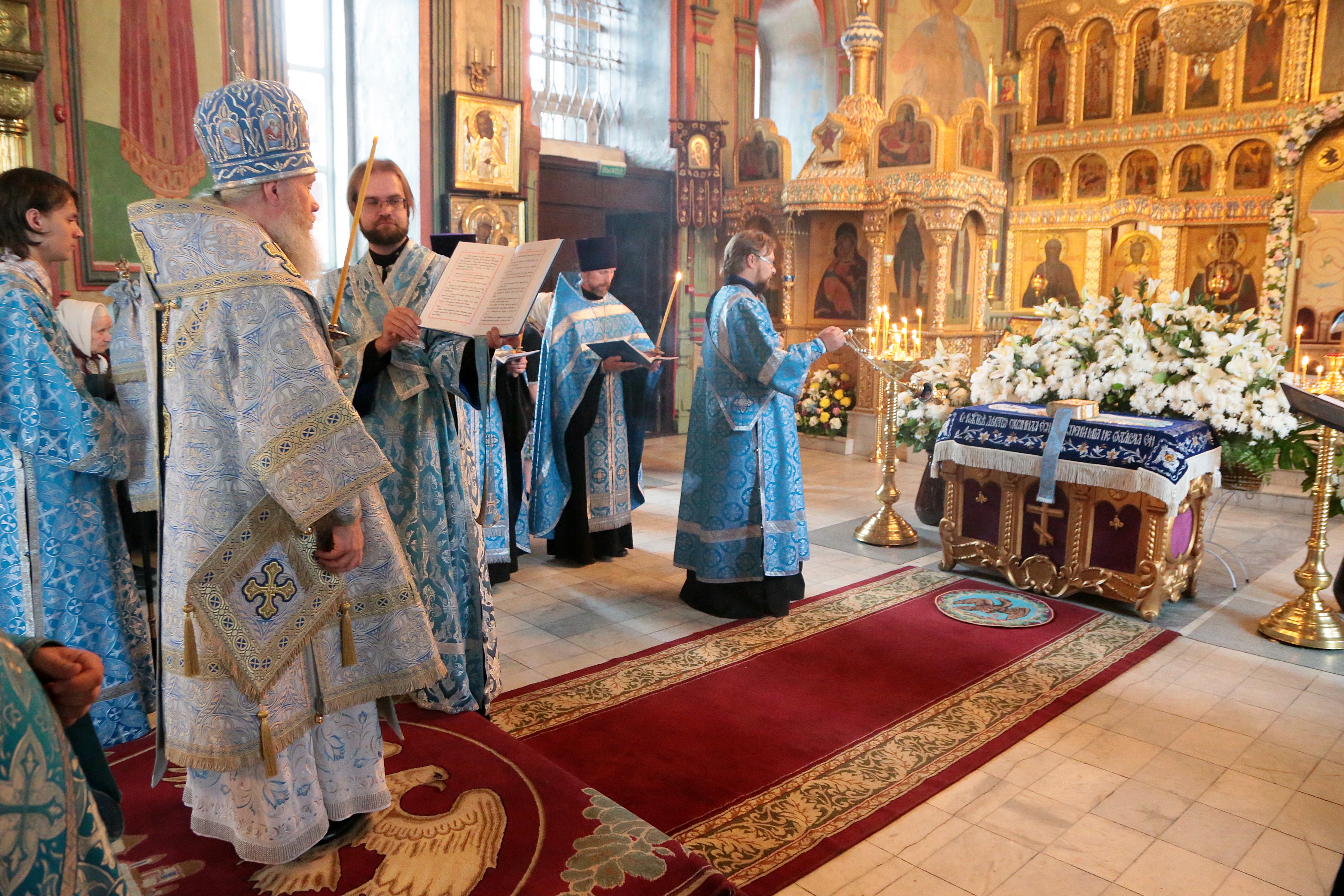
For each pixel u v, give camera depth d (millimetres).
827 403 8828
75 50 4855
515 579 4758
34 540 2451
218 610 1638
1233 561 5027
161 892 1805
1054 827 2471
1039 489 4332
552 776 2328
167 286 1652
